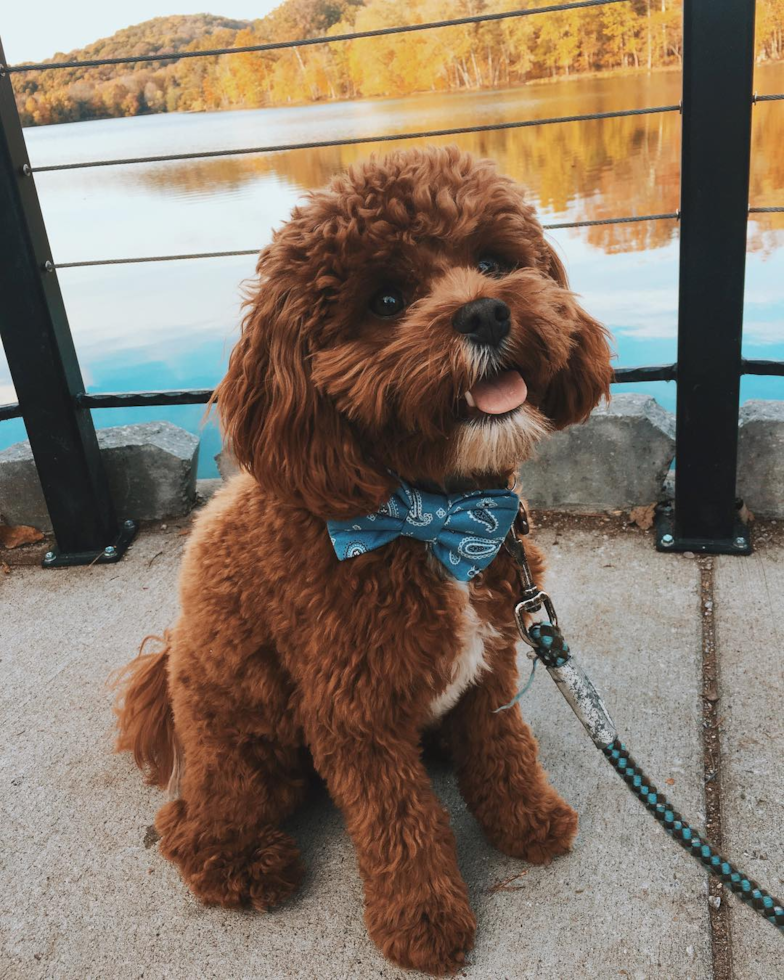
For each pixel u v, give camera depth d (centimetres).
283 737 43
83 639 67
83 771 54
